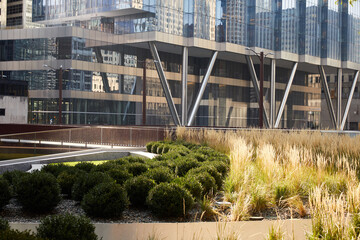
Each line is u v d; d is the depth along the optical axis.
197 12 58.56
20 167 19.92
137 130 26.45
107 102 58.53
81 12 58.72
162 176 10.23
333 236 6.20
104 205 8.16
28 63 59.12
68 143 26.55
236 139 17.70
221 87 73.81
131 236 7.27
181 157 13.67
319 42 73.62
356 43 80.88
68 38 56.16
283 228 7.54
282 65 79.31
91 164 13.18
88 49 57.06
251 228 7.45
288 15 68.44
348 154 13.41
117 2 55.53
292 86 85.94
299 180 9.91
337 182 9.89
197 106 62.81
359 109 96.06
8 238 4.87
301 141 16.09
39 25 61.41
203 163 12.23
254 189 9.11
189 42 58.53
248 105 79.38
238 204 8.13
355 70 82.62
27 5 90.62
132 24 57.47
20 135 24.62
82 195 9.39
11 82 56.44
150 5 55.56
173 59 68.50
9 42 60.50
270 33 66.56
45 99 57.72
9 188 8.75
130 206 9.27
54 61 57.19
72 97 55.44
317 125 93.31
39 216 8.30
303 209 8.39
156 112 65.06
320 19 73.75
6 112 55.81
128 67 61.06
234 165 11.69
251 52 63.94
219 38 61.59
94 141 27.92
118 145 27.52
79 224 6.44
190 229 7.35
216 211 8.45
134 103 61.81
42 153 25.25
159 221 8.03
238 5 62.78
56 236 6.19
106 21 59.19
